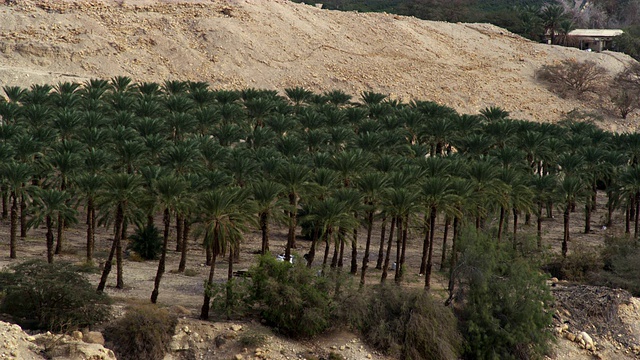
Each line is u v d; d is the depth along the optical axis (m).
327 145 64.69
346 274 41.34
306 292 38.56
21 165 47.88
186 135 66.44
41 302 35.41
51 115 62.53
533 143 68.19
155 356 34.72
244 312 39.53
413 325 38.34
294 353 36.56
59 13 105.00
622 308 44.31
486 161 55.00
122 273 45.22
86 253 52.19
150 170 44.09
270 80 107.62
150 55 104.25
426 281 46.06
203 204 38.81
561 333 42.19
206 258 52.91
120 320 35.88
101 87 76.50
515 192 51.84
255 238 60.78
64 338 33.03
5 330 31.86
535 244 49.12
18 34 98.31
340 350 37.50
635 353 42.06
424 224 47.16
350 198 45.44
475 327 39.81
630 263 50.09
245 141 68.62
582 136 72.31
